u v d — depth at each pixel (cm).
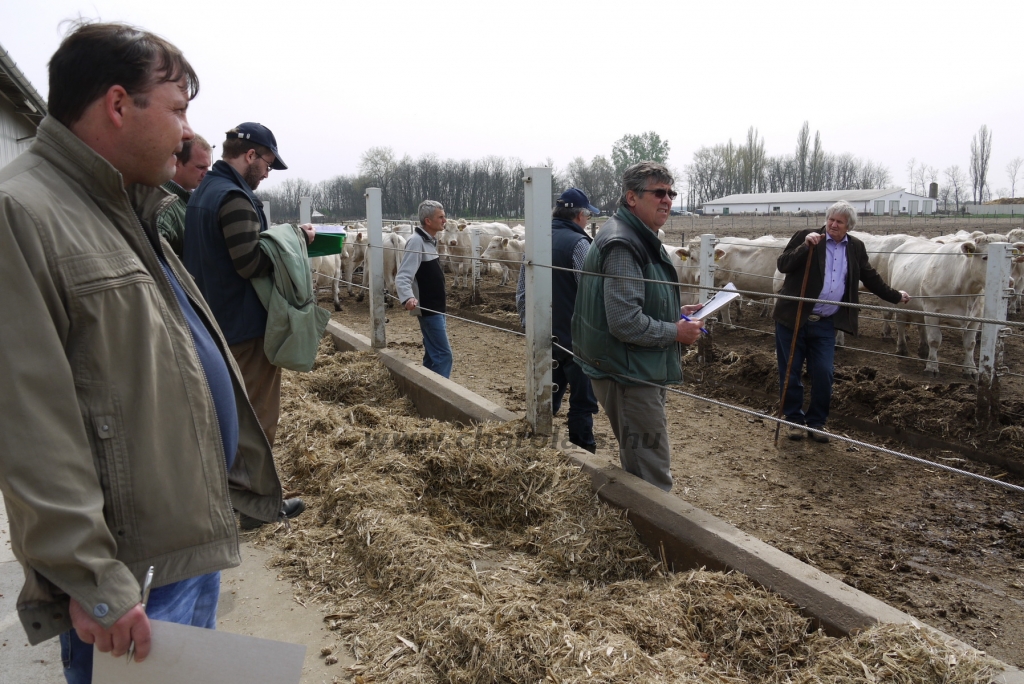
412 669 247
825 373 569
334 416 488
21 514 130
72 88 147
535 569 321
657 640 249
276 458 450
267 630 284
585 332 370
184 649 142
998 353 522
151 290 153
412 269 603
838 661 216
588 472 377
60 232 138
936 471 509
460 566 304
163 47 157
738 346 948
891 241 1069
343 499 369
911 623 230
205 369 175
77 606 134
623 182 363
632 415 368
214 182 372
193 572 158
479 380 762
